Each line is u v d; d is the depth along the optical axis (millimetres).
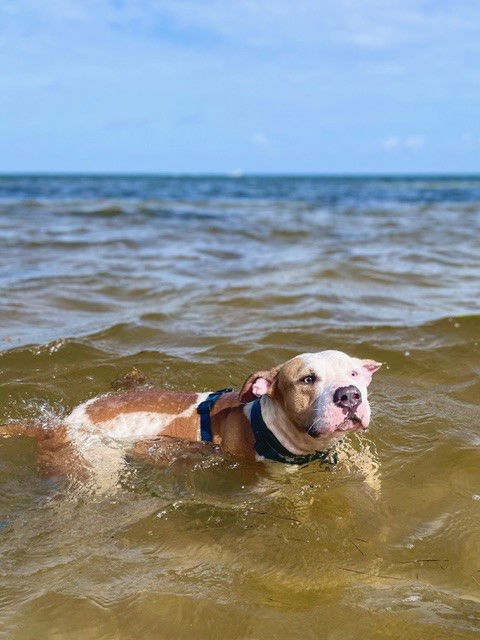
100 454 1491
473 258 3635
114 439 1528
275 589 1128
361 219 6230
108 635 1046
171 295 2637
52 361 1927
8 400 1735
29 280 2838
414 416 1664
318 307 2438
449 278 3020
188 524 1288
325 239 4484
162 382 1838
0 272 3014
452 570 1166
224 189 14906
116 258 3518
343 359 1471
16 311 2367
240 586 1134
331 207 8141
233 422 1534
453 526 1271
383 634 1043
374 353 1995
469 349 2014
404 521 1294
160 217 6059
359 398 1399
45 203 7762
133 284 2834
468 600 1102
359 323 2250
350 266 3193
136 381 1802
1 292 2604
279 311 2400
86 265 3264
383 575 1157
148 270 3166
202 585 1134
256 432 1495
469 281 2963
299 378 1443
